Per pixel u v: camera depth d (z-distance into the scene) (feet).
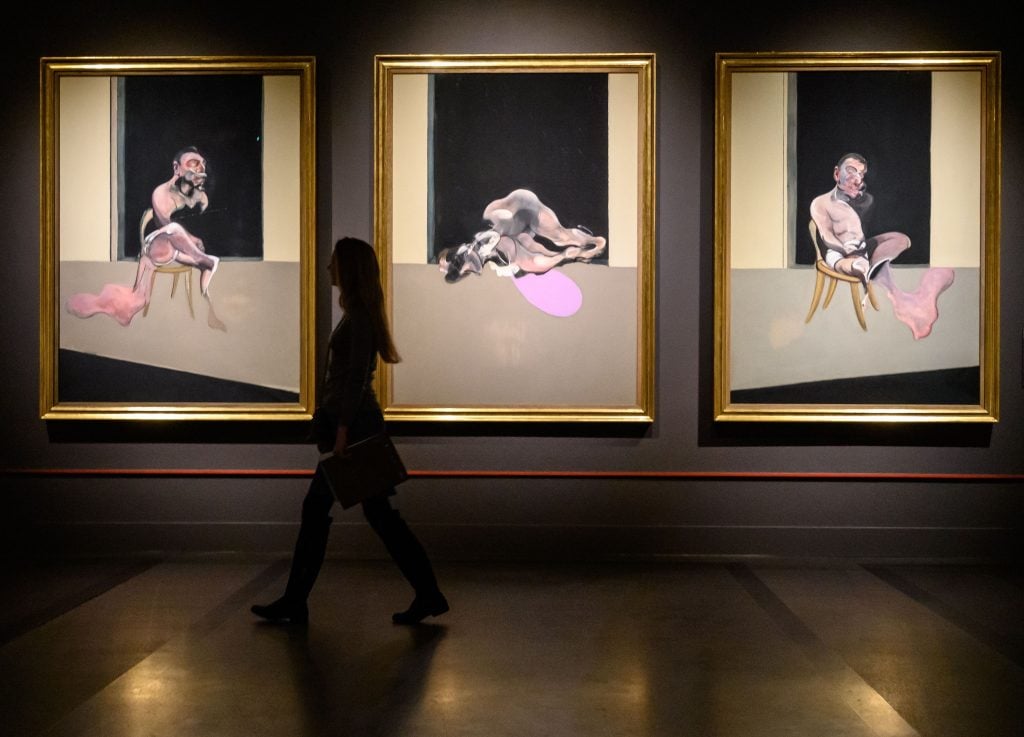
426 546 19.58
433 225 19.40
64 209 19.56
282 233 19.47
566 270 19.35
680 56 19.40
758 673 12.52
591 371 19.39
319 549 14.82
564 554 19.53
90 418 19.53
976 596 16.69
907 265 19.25
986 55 19.04
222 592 16.70
